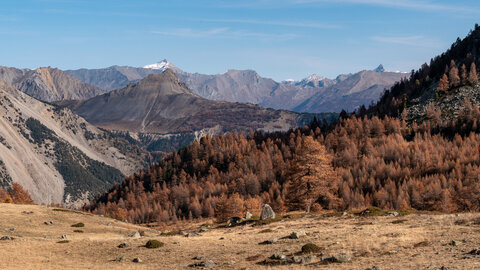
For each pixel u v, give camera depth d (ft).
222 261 119.14
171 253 139.44
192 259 126.72
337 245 118.21
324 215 206.18
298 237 140.05
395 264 90.27
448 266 81.41
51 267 127.03
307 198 263.49
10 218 240.53
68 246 163.63
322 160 260.83
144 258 135.44
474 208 388.78
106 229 252.21
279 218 217.36
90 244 165.89
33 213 263.29
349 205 493.77
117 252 148.66
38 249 158.51
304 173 263.90
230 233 185.37
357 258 101.81
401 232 125.80
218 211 397.39
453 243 101.55
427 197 475.72
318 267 96.94
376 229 139.74
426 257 92.89
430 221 144.56
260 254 121.39
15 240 176.96
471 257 86.63
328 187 267.59
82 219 271.49
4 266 128.36
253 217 237.04
